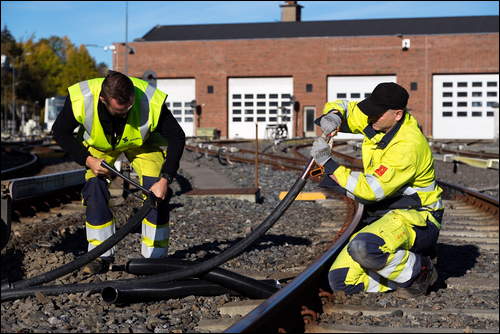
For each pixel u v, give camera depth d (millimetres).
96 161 4129
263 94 46625
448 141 41969
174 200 8984
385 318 3572
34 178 7449
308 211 8500
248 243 3891
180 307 3748
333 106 4086
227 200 9078
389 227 3889
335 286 4055
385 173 3756
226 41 46375
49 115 43938
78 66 91125
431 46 44094
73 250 5527
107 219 4469
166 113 4238
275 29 49750
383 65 44625
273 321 3131
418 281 4066
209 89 46719
